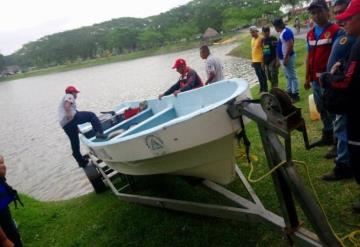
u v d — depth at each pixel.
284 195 3.32
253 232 4.27
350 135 3.45
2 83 138.88
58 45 178.38
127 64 101.50
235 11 128.88
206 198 5.18
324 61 5.03
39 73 154.38
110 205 6.27
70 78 88.44
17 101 51.94
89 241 5.27
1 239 3.79
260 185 5.21
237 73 26.00
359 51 3.16
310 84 5.57
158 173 4.73
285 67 8.48
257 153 6.39
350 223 3.85
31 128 23.86
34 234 6.21
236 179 5.51
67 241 5.51
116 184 6.84
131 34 154.25
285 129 2.94
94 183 7.00
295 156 5.66
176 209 4.55
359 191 4.34
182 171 4.46
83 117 6.82
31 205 7.89
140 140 4.18
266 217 3.59
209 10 137.50
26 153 16.09
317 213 2.97
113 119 7.29
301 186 3.04
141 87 34.78
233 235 4.34
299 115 3.01
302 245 3.21
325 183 4.70
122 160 4.65
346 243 3.57
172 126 3.85
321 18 4.92
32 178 11.98
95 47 168.12
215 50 60.75
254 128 7.93
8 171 13.62
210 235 4.47
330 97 3.42
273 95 2.97
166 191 5.80
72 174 11.27
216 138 3.82
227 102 3.74
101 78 63.72
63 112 6.95
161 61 78.94
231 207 3.96
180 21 157.62
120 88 37.84
